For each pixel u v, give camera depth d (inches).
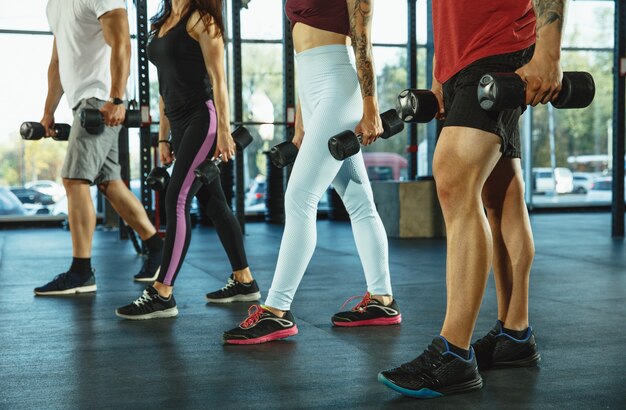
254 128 402.3
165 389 74.7
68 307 127.0
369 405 68.2
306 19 96.0
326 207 416.8
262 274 173.0
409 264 187.2
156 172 127.0
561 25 62.3
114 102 135.0
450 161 69.7
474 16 69.7
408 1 344.8
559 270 171.0
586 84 65.7
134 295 140.3
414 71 348.2
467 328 70.6
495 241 80.7
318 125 94.5
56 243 267.1
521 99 62.7
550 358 85.2
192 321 112.7
